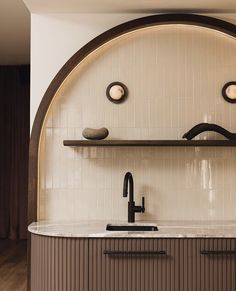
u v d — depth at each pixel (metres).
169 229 2.76
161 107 3.23
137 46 3.24
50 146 3.21
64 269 2.61
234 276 2.62
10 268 4.83
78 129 3.21
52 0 2.97
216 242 2.62
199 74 3.23
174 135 3.21
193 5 3.07
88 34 3.22
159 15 3.11
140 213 3.19
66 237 2.61
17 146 6.57
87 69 3.23
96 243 2.61
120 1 3.00
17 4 4.05
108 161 3.21
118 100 3.20
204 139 3.20
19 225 6.54
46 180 3.19
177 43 3.24
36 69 3.20
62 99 3.22
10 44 5.43
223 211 3.19
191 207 3.19
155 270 2.60
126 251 2.60
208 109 3.23
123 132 3.22
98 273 2.60
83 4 3.05
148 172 3.21
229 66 3.24
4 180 6.59
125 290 2.60
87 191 3.20
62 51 3.21
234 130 3.21
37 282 2.70
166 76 3.23
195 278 2.61
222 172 3.21
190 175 3.21
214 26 3.13
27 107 6.58
